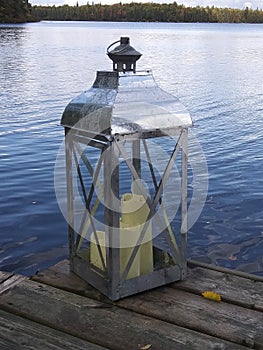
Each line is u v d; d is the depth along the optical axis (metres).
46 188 5.32
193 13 84.69
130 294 1.49
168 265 1.57
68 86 15.14
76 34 52.97
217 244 4.04
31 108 11.16
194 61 24.80
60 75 18.22
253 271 3.62
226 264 3.72
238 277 1.62
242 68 21.86
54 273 1.65
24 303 1.46
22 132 8.52
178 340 1.28
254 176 5.99
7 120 9.70
